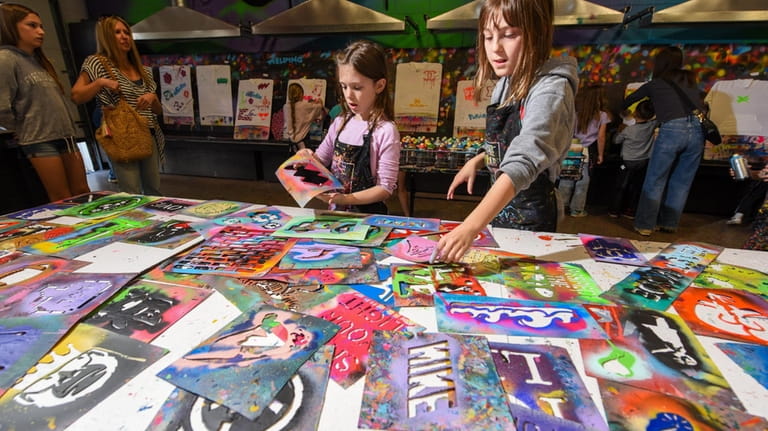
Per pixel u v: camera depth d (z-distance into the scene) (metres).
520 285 0.76
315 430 0.43
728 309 0.68
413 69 3.82
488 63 1.04
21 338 0.58
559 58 0.93
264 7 4.06
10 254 0.88
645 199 2.92
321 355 0.55
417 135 4.00
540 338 0.60
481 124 3.78
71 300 0.68
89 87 1.89
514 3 0.81
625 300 0.71
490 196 0.79
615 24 2.92
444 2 3.65
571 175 3.16
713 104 3.21
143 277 0.79
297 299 0.70
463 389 0.49
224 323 0.63
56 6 4.32
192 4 4.20
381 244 0.96
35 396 0.48
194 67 4.44
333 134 1.59
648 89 2.74
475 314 0.66
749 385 0.50
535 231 1.10
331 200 1.28
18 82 1.88
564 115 0.88
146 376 0.51
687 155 2.73
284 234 1.01
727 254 0.90
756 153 3.15
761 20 2.62
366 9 3.26
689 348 0.57
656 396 0.48
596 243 0.97
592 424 0.44
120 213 1.18
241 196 4.02
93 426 0.44
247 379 0.50
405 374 0.52
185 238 0.98
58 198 2.11
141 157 2.14
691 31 3.17
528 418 0.45
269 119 4.36
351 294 0.72
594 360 0.55
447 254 0.76
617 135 3.23
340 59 1.28
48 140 2.01
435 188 4.12
